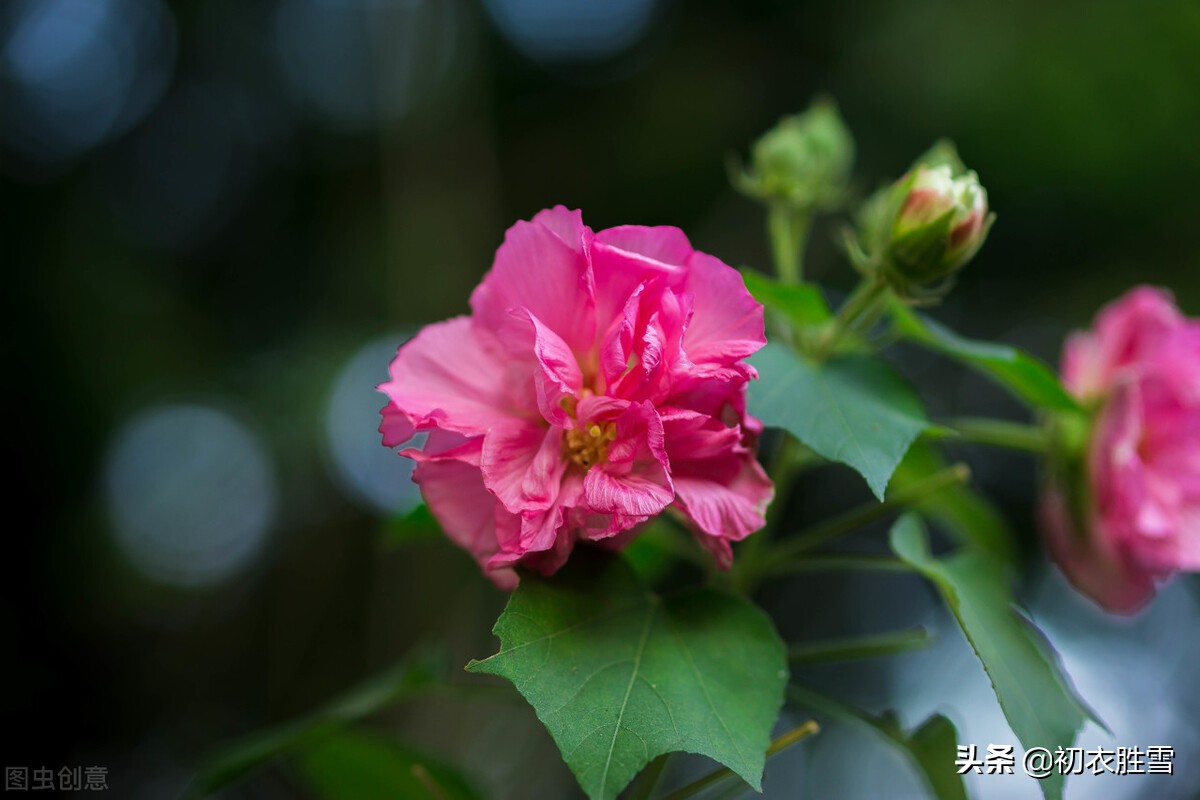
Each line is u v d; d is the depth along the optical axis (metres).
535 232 1.16
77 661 4.14
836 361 1.39
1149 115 4.02
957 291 4.34
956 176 1.46
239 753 1.68
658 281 1.13
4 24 4.40
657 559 1.75
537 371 1.12
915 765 1.49
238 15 4.99
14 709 4.04
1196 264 4.09
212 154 4.89
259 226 4.90
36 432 4.05
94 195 4.48
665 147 4.79
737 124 4.73
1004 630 1.32
